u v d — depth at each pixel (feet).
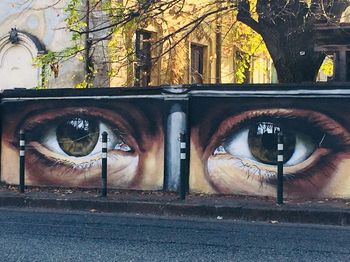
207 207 30.25
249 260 20.08
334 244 23.22
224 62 69.77
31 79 59.00
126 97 35.73
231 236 24.73
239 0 42.01
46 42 58.59
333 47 36.65
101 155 36.17
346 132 31.83
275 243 23.25
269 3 40.29
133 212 31.42
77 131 36.81
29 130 37.81
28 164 37.70
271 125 33.06
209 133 34.17
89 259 20.06
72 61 56.44
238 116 33.68
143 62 48.73
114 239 23.68
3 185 38.37
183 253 21.11
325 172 32.14
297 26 40.29
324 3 38.73
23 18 59.98
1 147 38.45
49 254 20.79
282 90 32.83
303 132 32.50
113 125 35.99
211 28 54.60
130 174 35.60
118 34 48.42
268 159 33.09
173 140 34.71
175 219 29.50
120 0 48.21
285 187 32.68
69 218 29.37
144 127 35.37
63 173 37.09
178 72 58.85
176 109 34.60
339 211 28.37
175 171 34.71
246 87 33.42
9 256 20.47
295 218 28.84
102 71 53.98
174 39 55.57
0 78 60.54
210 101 34.17
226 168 33.83
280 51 41.52
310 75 42.01
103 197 33.30
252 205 30.25
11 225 27.07
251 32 60.49
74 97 36.83
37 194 34.71
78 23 47.26
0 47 60.39
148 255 20.75
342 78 36.42
